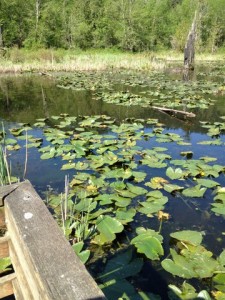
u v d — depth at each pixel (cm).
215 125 520
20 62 1485
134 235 224
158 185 294
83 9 2794
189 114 582
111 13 2794
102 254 202
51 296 67
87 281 71
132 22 2770
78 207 247
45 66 1389
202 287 173
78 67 1416
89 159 358
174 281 180
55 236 85
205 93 842
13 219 93
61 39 2592
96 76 1184
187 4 3409
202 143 418
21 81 1063
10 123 537
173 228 233
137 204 264
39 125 507
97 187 286
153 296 163
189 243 206
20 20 2405
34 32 2369
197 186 286
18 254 98
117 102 704
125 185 286
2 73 1273
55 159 362
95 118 546
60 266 75
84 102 726
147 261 196
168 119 572
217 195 271
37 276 75
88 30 2684
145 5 3144
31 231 87
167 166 349
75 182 293
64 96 799
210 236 224
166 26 3150
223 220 245
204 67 1725
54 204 256
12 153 380
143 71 1426
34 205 99
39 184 298
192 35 1462
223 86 951
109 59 1752
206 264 184
